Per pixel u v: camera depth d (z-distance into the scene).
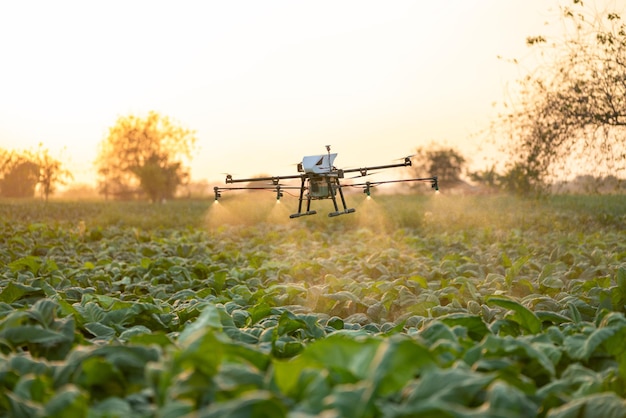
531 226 22.58
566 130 22.31
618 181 22.19
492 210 24.66
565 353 4.45
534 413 3.11
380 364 2.89
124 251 18.03
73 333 4.74
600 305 7.30
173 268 12.03
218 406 2.65
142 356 3.72
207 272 12.95
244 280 12.41
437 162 68.94
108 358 3.67
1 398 3.33
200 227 28.16
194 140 85.00
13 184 66.50
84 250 18.41
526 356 4.12
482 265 12.69
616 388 3.99
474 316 5.05
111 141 85.19
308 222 27.95
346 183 7.55
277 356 4.93
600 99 21.78
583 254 14.81
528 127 23.03
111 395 3.57
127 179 87.81
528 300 7.61
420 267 12.46
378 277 12.55
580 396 3.62
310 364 3.27
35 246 17.19
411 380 3.28
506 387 3.11
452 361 3.97
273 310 6.96
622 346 4.39
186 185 84.56
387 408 2.83
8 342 4.39
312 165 7.25
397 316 8.43
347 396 2.80
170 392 3.08
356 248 17.50
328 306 8.41
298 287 8.80
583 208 24.31
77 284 11.27
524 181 23.23
